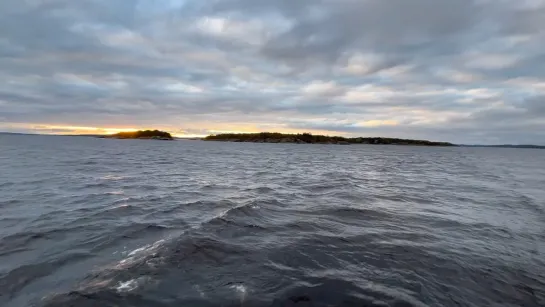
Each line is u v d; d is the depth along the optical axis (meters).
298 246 7.79
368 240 8.43
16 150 49.41
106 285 5.72
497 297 5.87
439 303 5.50
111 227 9.23
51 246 7.68
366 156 66.44
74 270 6.39
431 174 29.50
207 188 17.59
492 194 17.50
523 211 12.98
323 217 10.75
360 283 6.00
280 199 14.02
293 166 36.34
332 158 56.28
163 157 46.06
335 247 7.83
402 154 81.69
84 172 23.56
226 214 10.57
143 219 10.20
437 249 7.99
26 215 10.54
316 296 5.48
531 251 8.20
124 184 18.17
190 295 5.43
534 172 35.69
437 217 11.37
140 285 5.73
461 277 6.54
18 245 7.72
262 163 40.34
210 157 50.66
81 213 10.87
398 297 5.56
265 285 5.80
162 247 7.45
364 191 17.03
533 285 6.36
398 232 9.30
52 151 50.00
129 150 62.31
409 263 7.06
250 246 7.69
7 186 16.56
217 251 7.27
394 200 14.48
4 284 5.84
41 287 5.74
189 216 10.73
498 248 8.34
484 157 80.44
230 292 5.54
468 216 11.75
